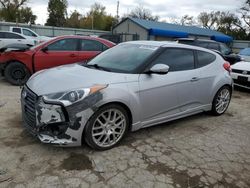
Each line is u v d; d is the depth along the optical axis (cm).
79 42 755
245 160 365
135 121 382
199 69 477
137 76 380
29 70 713
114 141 367
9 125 420
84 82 341
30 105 342
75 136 326
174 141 405
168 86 413
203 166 341
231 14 5566
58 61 730
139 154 357
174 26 3412
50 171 306
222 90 532
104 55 463
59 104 315
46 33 3588
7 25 3338
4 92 633
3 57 705
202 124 489
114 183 293
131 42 484
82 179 296
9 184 279
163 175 314
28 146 356
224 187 303
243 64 841
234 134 453
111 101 342
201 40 1135
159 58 415
